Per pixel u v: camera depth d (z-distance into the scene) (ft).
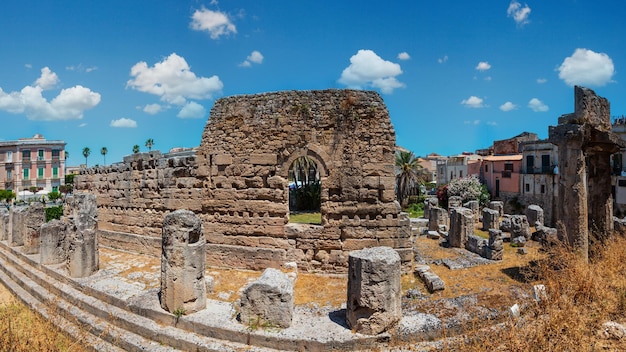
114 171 71.61
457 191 179.42
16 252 64.23
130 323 34.27
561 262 42.47
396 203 50.44
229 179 54.80
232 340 30.35
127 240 66.39
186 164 58.75
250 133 53.78
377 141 50.42
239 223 54.19
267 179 53.11
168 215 34.40
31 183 280.10
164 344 31.65
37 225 62.95
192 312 33.81
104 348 32.60
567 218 45.88
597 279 35.01
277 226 52.65
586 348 25.14
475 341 25.63
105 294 40.01
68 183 277.85
